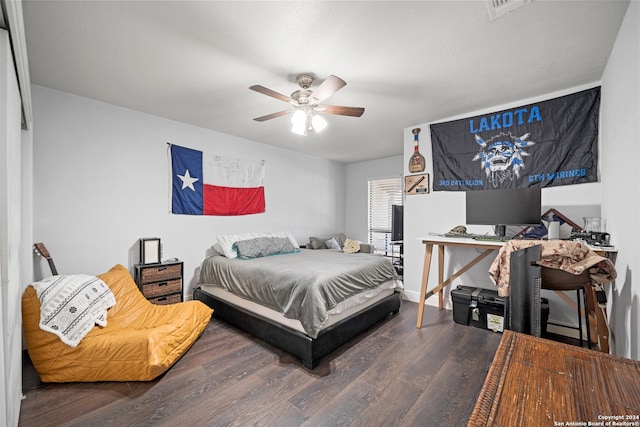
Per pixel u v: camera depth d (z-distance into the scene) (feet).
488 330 9.12
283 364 7.13
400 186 18.06
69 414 5.26
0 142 3.69
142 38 6.23
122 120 10.12
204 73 7.73
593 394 2.00
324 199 18.88
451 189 11.05
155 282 9.98
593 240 6.95
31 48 6.53
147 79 8.08
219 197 13.03
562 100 8.79
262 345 8.21
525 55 6.85
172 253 11.46
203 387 6.13
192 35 6.13
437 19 5.58
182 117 11.20
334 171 19.67
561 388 2.08
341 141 14.69
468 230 10.69
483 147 10.30
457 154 10.91
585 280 5.81
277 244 13.00
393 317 10.41
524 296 5.70
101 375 6.19
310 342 6.87
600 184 8.22
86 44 6.43
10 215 4.01
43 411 5.32
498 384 2.16
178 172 11.60
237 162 13.78
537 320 5.50
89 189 9.39
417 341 8.37
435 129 11.48
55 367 6.10
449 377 6.50
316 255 12.35
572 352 2.59
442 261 11.05
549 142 9.04
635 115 5.13
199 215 12.32
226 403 5.60
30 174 7.14
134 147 10.43
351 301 8.59
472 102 9.66
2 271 3.82
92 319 6.81
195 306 8.75
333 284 7.91
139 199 10.55
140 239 10.51
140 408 5.45
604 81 7.55
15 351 4.74
